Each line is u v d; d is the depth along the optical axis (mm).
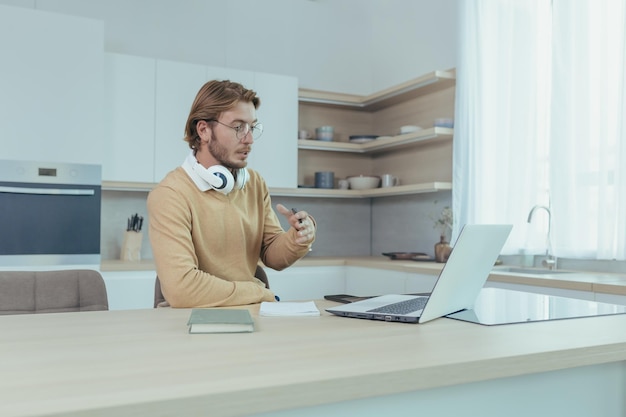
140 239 3982
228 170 1981
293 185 4305
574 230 3129
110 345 1105
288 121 4293
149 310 1614
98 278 2008
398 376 922
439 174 4199
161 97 3895
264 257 2199
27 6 3949
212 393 784
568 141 3143
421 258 3951
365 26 5102
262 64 4680
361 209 5016
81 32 3520
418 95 4367
